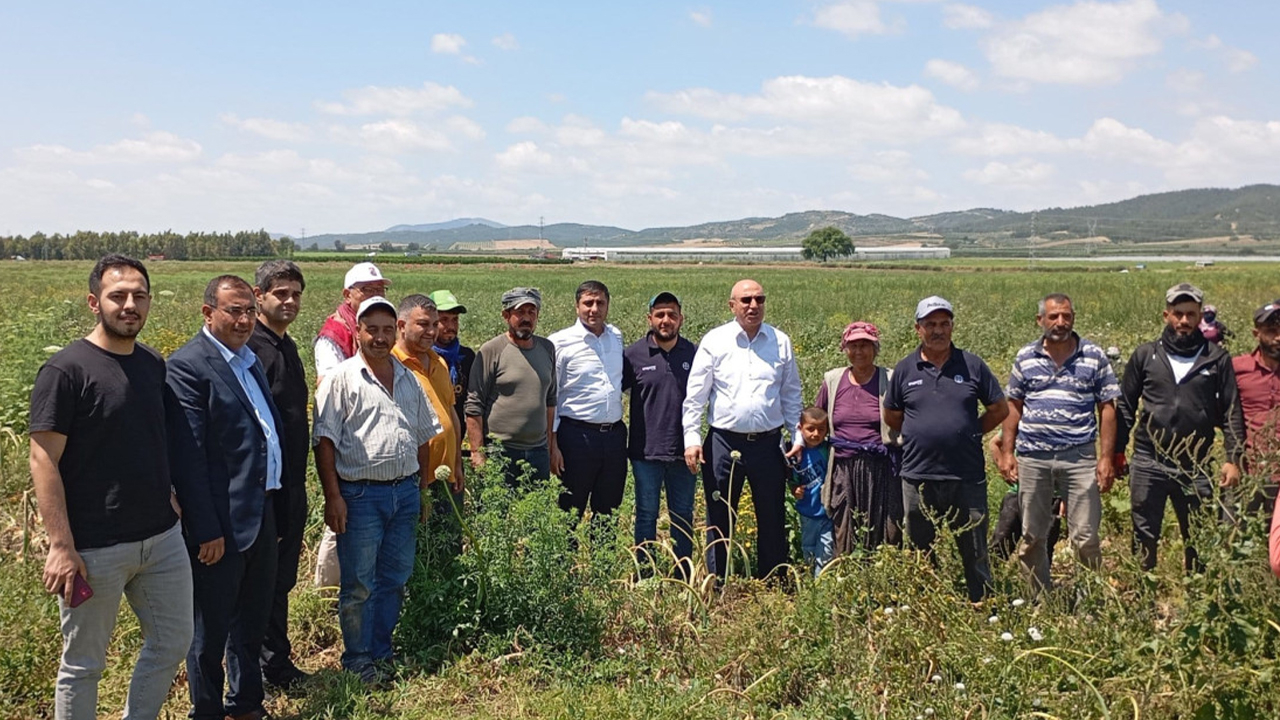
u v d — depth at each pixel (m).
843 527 5.84
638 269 84.81
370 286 5.60
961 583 5.32
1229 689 3.40
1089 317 21.92
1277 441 4.67
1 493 7.12
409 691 4.59
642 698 4.16
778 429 6.15
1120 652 3.79
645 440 6.41
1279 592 3.61
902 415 5.62
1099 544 5.49
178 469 4.03
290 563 4.79
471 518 5.36
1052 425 5.47
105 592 3.65
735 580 5.66
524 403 6.00
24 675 4.42
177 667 3.94
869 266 97.44
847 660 4.25
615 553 5.36
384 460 4.78
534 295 5.98
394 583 4.98
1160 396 5.44
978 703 3.74
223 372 4.17
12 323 12.59
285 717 4.48
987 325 17.27
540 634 4.97
